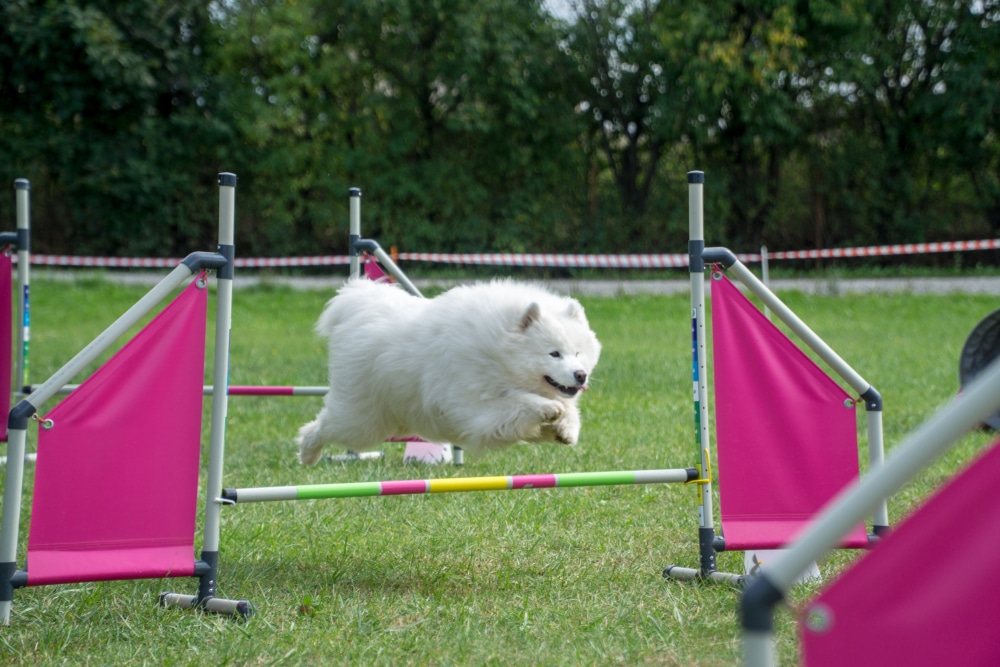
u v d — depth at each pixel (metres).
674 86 22.92
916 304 17.23
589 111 24.89
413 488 3.95
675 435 6.91
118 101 23.02
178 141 23.52
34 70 22.69
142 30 23.00
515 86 23.84
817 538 1.42
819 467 3.93
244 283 21.09
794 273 22.83
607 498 5.37
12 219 23.67
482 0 23.56
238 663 3.08
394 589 3.91
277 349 12.52
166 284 3.63
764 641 1.43
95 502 3.52
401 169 24.42
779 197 24.64
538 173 25.20
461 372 4.46
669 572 4.05
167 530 3.65
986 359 7.45
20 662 3.11
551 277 24.02
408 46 23.89
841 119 24.36
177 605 3.72
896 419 7.30
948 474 5.48
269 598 3.76
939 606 1.48
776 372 3.96
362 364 4.76
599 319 16.08
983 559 1.48
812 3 21.89
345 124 24.58
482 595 3.80
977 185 24.14
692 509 5.11
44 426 3.46
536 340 4.49
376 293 4.95
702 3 22.17
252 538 4.57
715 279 3.99
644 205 24.91
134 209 23.64
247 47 23.88
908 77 24.28
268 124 23.56
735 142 24.33
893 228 24.31
